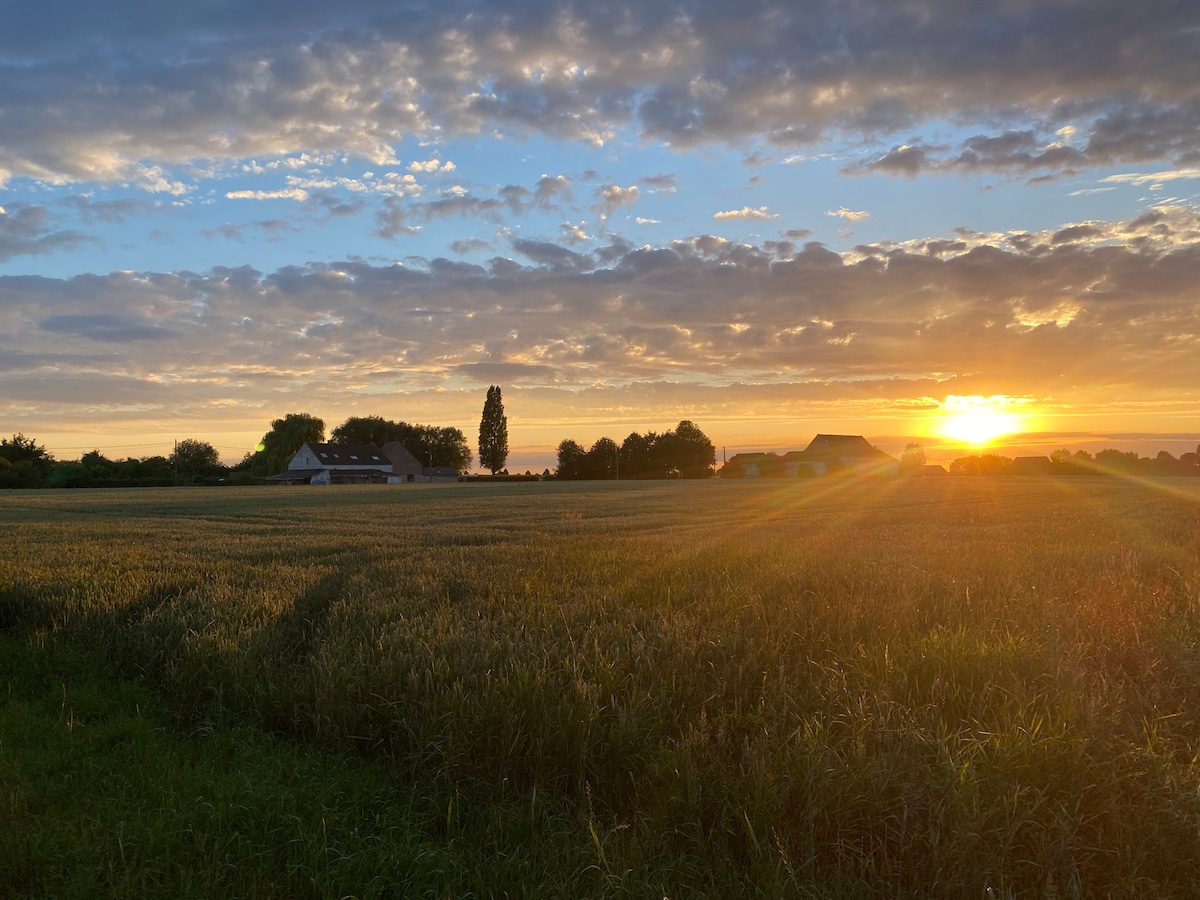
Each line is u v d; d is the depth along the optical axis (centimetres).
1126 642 714
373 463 12862
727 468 12706
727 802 426
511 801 484
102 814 455
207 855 410
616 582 1127
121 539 2136
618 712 533
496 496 5581
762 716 522
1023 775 435
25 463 9031
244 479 10525
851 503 4403
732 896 377
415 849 420
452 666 627
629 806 473
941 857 380
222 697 668
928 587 999
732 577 1138
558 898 374
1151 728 522
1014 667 605
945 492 6156
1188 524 2417
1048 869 381
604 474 13012
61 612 996
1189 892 375
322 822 433
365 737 574
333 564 1496
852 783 418
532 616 829
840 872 384
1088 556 1400
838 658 648
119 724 610
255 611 927
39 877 389
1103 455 13225
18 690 722
